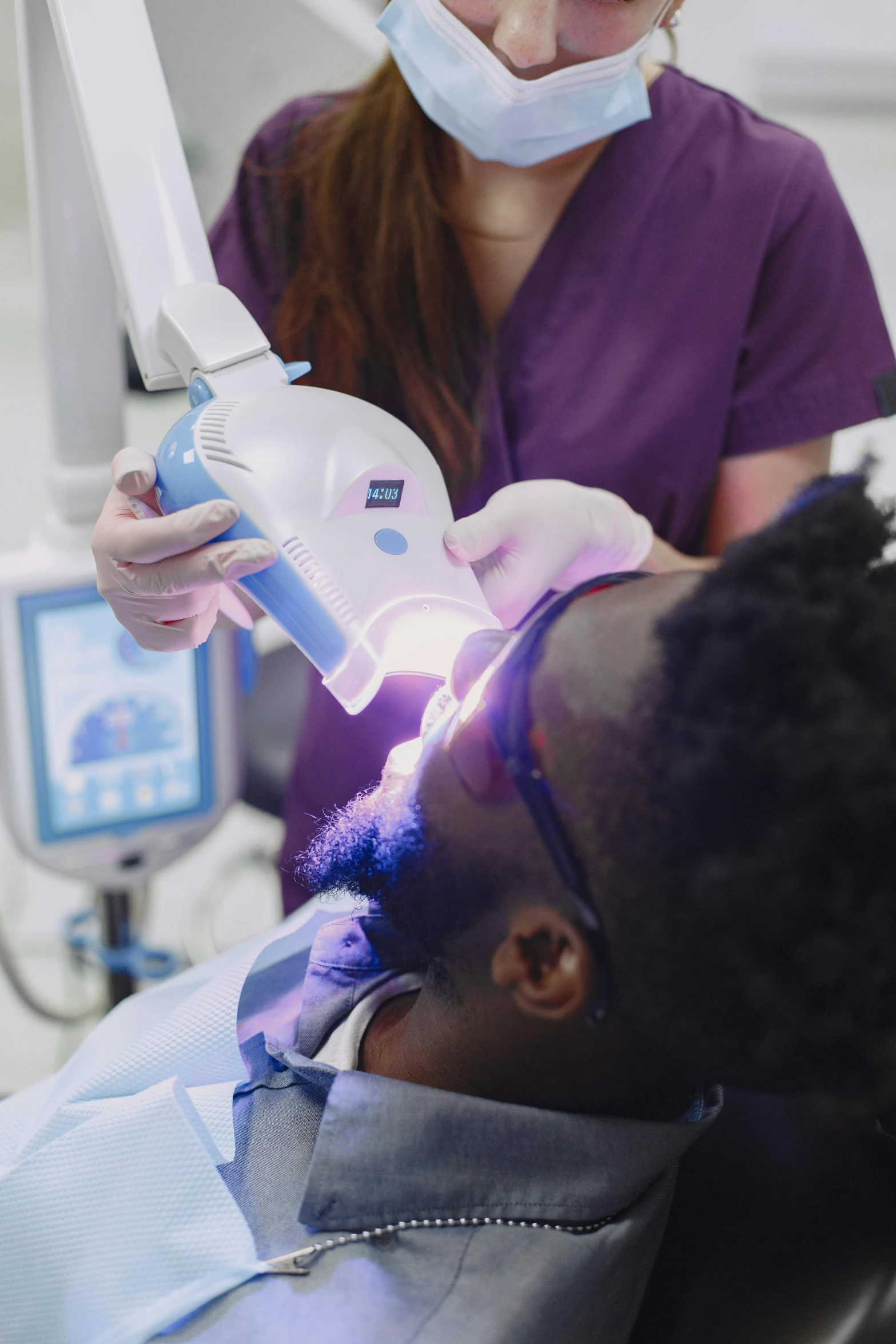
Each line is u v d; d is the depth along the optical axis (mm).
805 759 360
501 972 443
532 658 430
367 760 996
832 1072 391
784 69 4656
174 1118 497
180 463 573
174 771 1021
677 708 385
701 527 962
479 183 851
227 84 974
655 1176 506
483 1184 478
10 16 788
